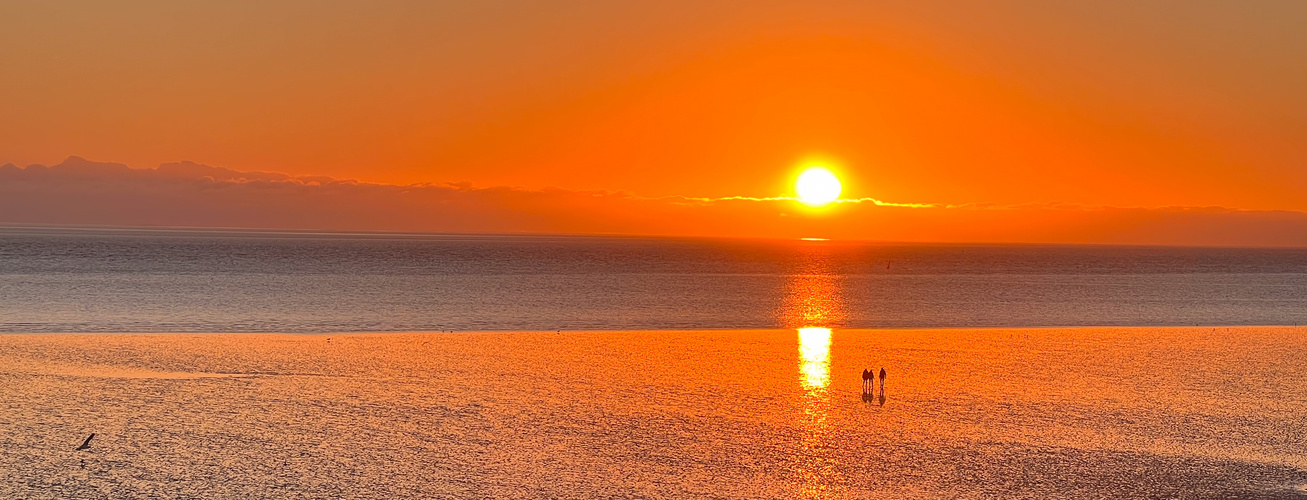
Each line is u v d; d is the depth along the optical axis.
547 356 40.31
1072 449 25.25
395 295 74.50
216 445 24.31
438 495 20.77
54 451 23.38
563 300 72.19
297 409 28.61
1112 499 21.16
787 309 67.19
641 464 23.34
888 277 116.88
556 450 24.47
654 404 30.30
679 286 91.19
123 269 104.50
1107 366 39.09
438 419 27.62
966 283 104.88
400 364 37.38
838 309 68.00
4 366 34.84
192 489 20.81
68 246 171.00
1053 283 107.06
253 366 36.16
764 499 20.91
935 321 59.50
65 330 47.81
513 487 21.41
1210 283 111.31
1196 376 36.78
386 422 27.14
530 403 30.12
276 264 121.81
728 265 145.25
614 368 37.22
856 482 22.20
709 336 48.72
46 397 29.41
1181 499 21.16
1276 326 57.66
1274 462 24.14
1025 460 24.12
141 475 21.69
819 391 32.94
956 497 21.22
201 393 30.69
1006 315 64.31
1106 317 63.69
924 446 25.41
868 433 26.77
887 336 49.50
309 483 21.39
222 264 119.12
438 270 114.75
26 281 82.62
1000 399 31.75
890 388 33.59
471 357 39.66
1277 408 30.77
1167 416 29.31
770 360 39.91
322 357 38.91
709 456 24.17
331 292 76.56
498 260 147.12
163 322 52.31
